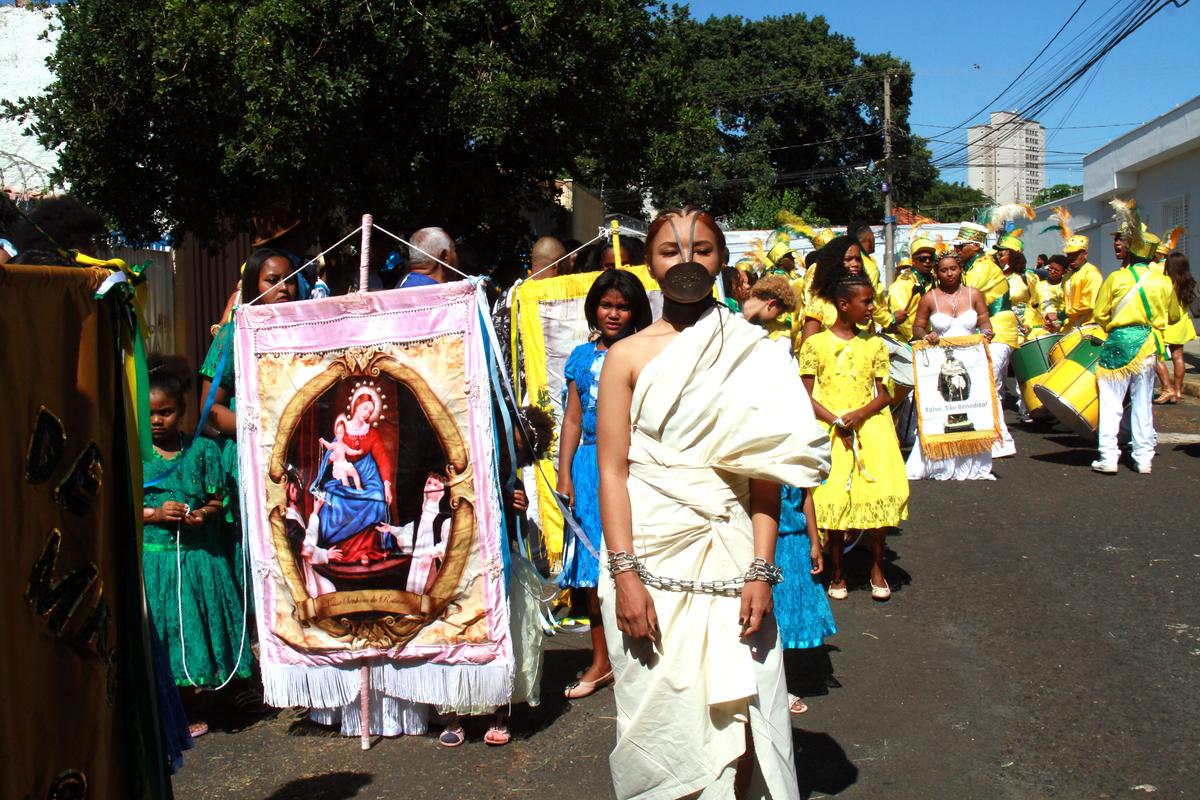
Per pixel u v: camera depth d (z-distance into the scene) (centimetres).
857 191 3997
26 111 977
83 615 263
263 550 425
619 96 1174
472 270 699
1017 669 477
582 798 374
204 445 437
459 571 413
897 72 3791
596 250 669
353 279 1095
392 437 416
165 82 914
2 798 236
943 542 690
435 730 438
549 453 593
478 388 410
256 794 385
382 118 1056
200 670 429
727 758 279
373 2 950
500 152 1180
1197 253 2062
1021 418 1160
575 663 515
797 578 451
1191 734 404
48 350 253
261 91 905
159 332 1070
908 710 439
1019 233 1210
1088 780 374
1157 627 516
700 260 304
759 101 3888
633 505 287
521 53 1071
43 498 251
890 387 579
